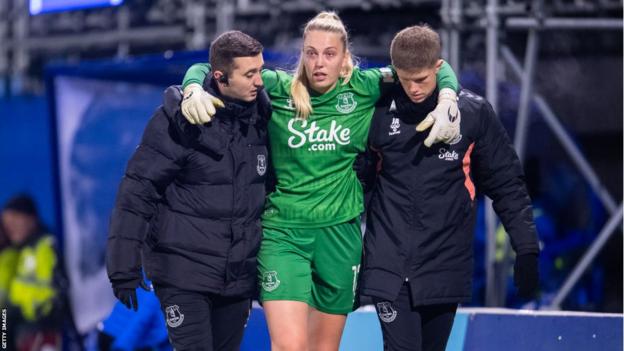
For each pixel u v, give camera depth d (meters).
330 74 13.01
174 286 13.22
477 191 14.23
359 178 13.98
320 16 13.28
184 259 13.22
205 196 13.16
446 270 13.48
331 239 13.76
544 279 25.61
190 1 28.36
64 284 27.19
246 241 13.34
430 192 13.28
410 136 13.22
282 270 13.57
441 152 13.23
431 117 12.66
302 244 13.70
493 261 22.52
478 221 25.42
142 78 24.67
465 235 13.62
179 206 13.23
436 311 13.91
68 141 25.86
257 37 27.62
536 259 13.70
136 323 20.86
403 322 13.42
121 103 25.23
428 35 12.72
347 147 13.47
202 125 12.97
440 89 13.08
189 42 28.62
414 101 13.04
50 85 25.70
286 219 13.70
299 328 13.48
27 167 30.94
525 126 22.80
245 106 13.09
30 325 27.92
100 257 25.91
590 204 26.33
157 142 12.98
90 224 25.94
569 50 26.25
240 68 12.75
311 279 13.98
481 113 13.32
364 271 13.55
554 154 26.61
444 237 13.43
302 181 13.62
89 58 31.36
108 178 25.59
